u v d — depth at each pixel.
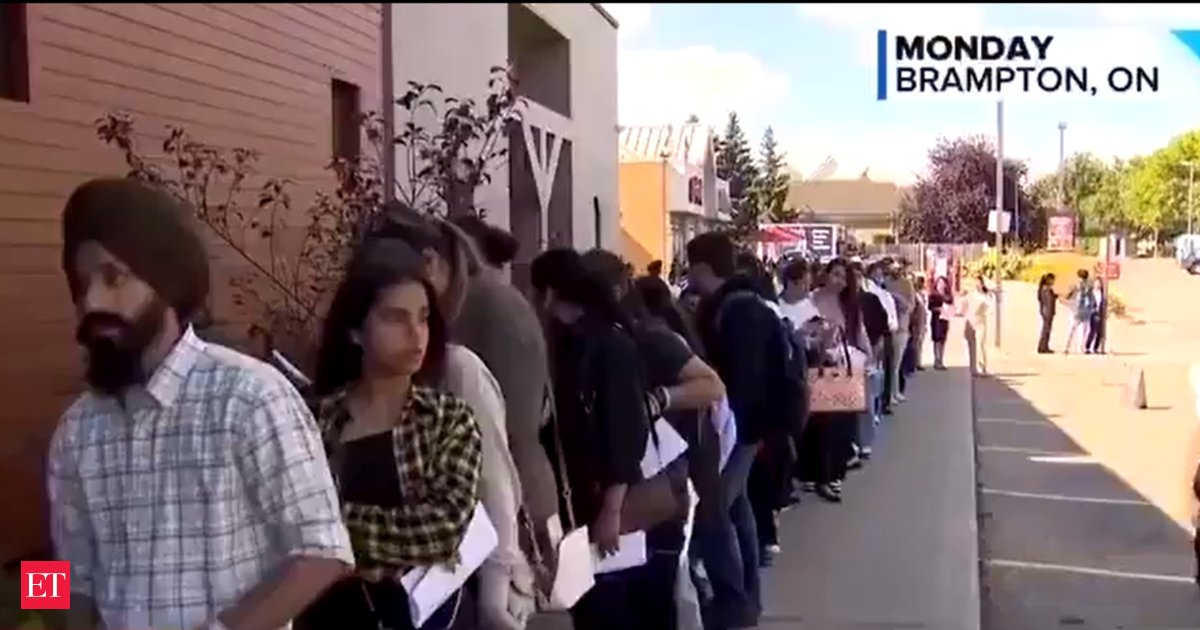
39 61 6.11
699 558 5.16
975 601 6.10
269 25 8.47
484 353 3.79
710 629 5.23
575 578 3.87
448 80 11.63
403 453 3.09
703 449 5.02
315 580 2.27
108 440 2.30
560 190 14.75
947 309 15.67
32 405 5.80
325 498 2.31
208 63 7.70
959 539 7.46
